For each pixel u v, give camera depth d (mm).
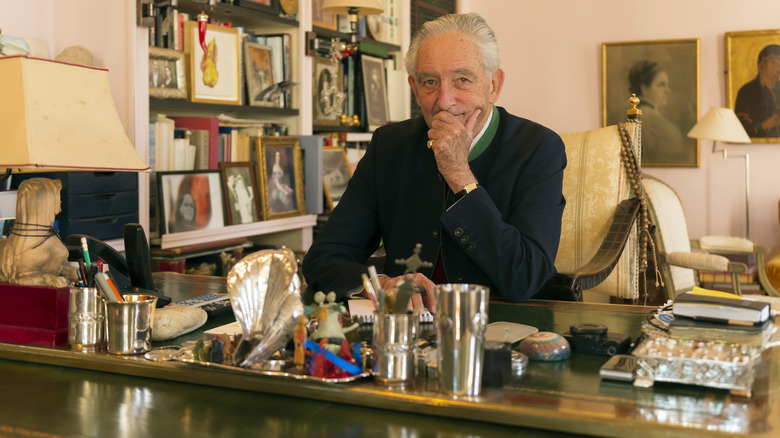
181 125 3621
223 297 1629
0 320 1302
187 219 3381
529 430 904
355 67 4812
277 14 3955
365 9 3854
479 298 962
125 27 3033
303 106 4199
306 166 4191
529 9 6578
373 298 1089
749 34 5918
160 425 927
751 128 5988
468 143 1722
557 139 1929
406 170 1966
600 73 6402
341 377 1037
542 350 1161
